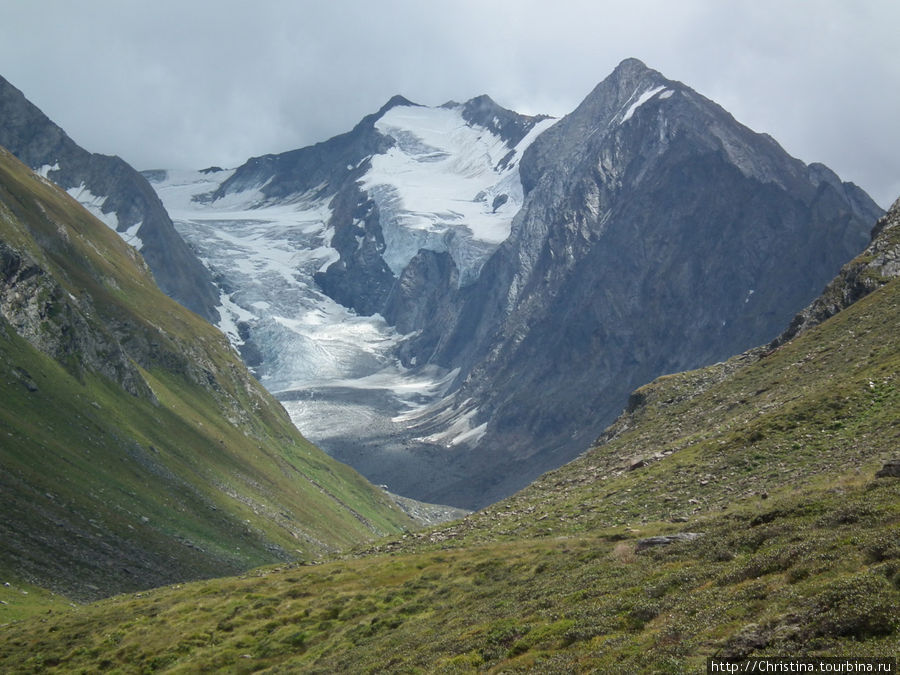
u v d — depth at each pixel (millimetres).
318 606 69438
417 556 77500
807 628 30750
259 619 71125
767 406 89688
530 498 94375
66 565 116062
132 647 72125
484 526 86062
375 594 67625
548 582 53312
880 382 78438
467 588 61094
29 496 127625
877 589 31109
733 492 68562
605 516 74375
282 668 59594
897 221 127250
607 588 45812
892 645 28062
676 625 35875
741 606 35031
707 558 44188
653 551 50000
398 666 47875
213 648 67250
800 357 102375
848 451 66875
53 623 83438
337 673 53281
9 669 73312
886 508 40156
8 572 105062
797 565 36594
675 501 71875
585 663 36250
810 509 45094
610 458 100562
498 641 45000
